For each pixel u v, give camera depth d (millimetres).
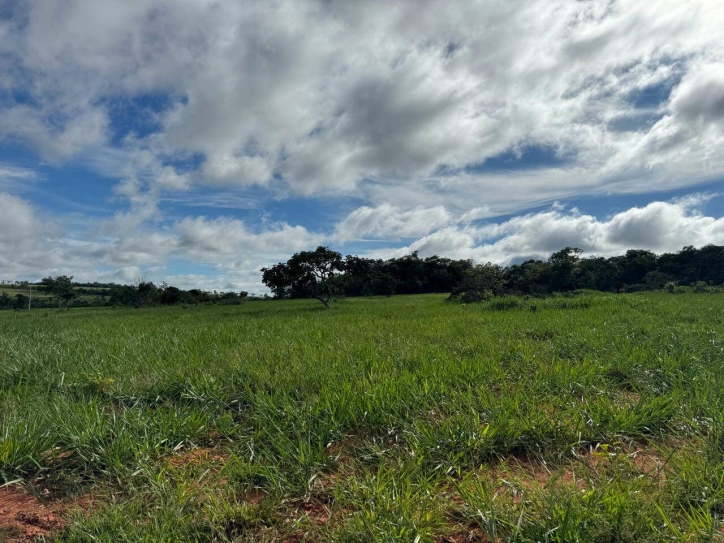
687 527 2277
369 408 3957
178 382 5211
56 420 3852
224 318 18000
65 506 2805
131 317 21578
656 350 6246
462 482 2766
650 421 3641
